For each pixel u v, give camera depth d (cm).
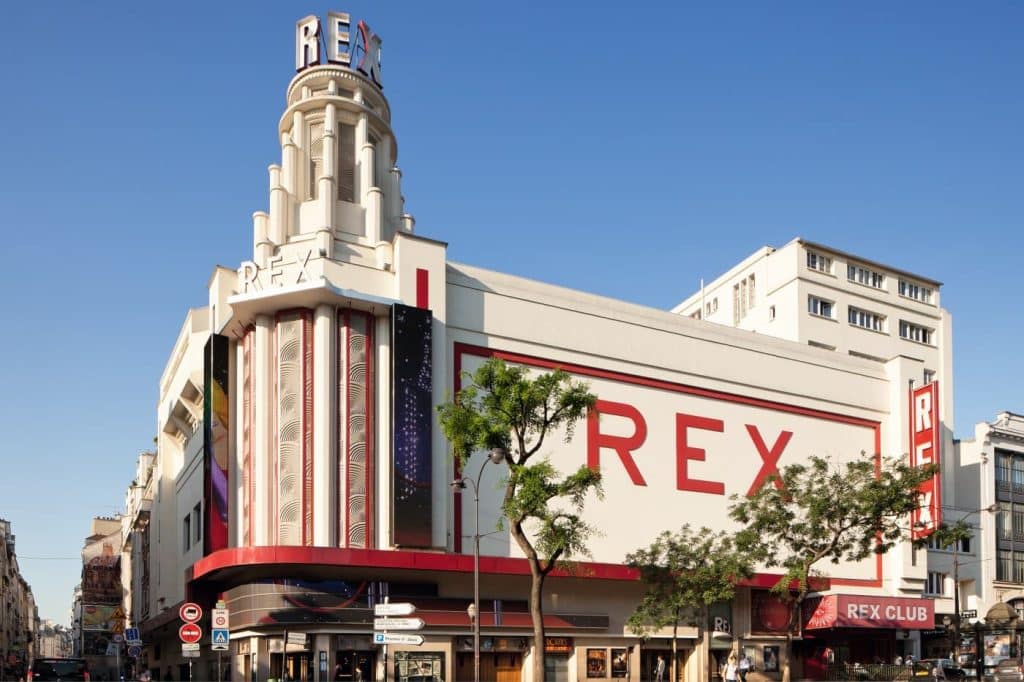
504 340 4347
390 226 4481
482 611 3872
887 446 5891
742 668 4316
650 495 4669
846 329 6656
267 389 3894
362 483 3791
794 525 4106
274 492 3797
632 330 4816
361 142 4347
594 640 4234
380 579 3738
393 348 3866
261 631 3559
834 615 4781
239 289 4028
